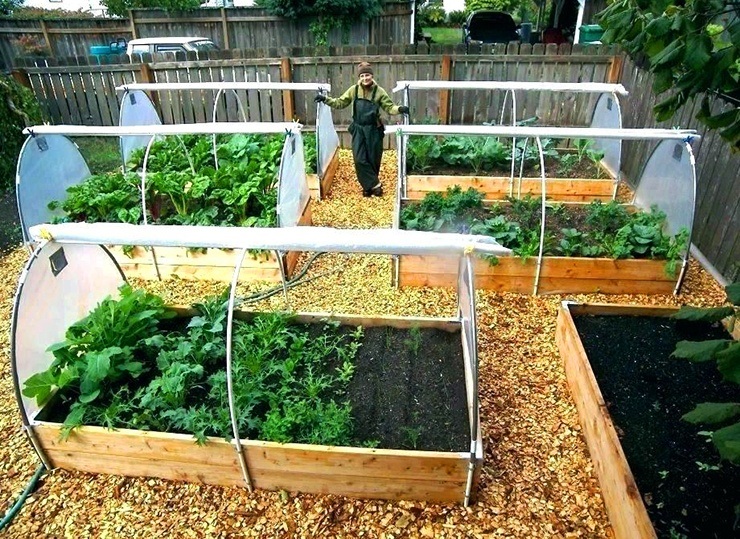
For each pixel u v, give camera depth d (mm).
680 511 2238
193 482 2678
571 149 6953
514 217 4812
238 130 4309
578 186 5707
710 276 4309
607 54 7156
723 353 1657
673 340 3219
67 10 16328
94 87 7965
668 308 3375
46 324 2789
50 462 2736
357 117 5773
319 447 2428
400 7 13969
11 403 3230
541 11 15938
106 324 2969
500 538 2377
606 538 2361
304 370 3070
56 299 2861
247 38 13148
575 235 4219
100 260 3283
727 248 4180
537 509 2502
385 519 2471
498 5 20625
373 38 13547
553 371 3354
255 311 3381
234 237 2326
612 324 3365
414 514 2492
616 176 5695
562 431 2910
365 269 4609
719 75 1949
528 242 4211
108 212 4883
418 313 3965
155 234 2387
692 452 2512
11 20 12328
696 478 2383
